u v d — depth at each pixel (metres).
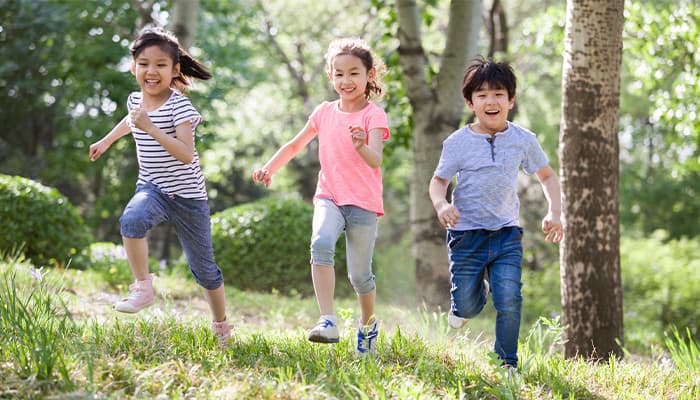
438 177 4.21
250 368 3.71
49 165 20.36
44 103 21.47
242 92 23.11
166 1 16.36
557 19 11.29
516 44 17.53
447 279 9.48
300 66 22.89
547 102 19.97
